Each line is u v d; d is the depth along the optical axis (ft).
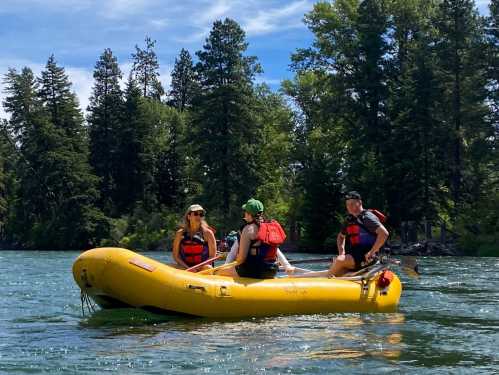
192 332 20.93
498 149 119.75
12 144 177.58
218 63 146.30
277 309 24.22
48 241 152.97
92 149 174.50
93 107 178.40
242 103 144.77
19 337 20.44
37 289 36.47
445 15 127.65
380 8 135.33
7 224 163.22
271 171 152.15
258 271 25.18
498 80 122.83
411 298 31.86
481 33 125.49
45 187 156.46
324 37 142.61
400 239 125.39
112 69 189.37
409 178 121.80
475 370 16.52
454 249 109.19
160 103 225.97
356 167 128.88
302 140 152.25
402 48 139.23
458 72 126.31
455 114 124.57
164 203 175.83
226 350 18.30
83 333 21.01
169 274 23.12
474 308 27.89
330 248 128.36
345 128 139.54
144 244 145.18
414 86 121.80
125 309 23.61
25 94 178.91
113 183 171.22
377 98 131.85
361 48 134.10
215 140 142.00
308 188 130.00
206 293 23.24
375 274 27.32
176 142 176.76
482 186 124.57
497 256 101.71
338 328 21.86
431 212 120.16
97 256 22.90
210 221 138.51
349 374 15.97
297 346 18.88
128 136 170.19
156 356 17.63
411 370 16.44
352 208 27.66
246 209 25.34
